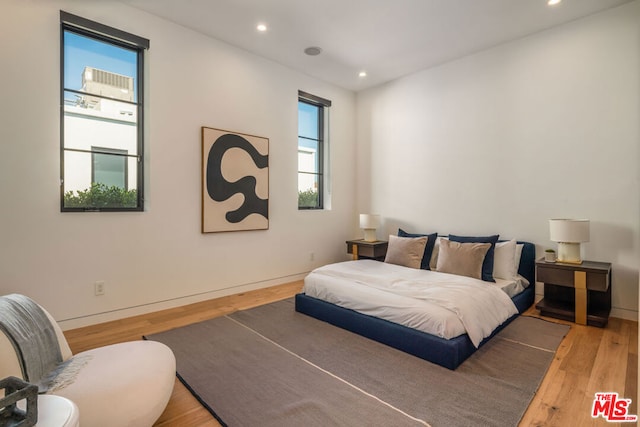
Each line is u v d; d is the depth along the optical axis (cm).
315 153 505
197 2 300
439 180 437
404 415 165
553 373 206
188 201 348
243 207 394
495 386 190
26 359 143
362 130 530
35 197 260
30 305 168
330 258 507
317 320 302
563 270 297
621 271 305
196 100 352
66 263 275
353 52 398
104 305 296
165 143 330
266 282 424
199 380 200
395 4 301
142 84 322
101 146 300
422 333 229
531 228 359
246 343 253
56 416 99
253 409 171
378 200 510
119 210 305
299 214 463
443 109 431
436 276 315
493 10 310
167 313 321
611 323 293
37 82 260
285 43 377
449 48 388
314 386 192
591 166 320
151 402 144
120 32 299
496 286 298
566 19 326
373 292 273
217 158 368
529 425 157
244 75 394
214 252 372
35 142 260
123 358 164
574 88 329
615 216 308
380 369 212
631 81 299
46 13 263
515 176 370
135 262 313
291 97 448
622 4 301
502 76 377
